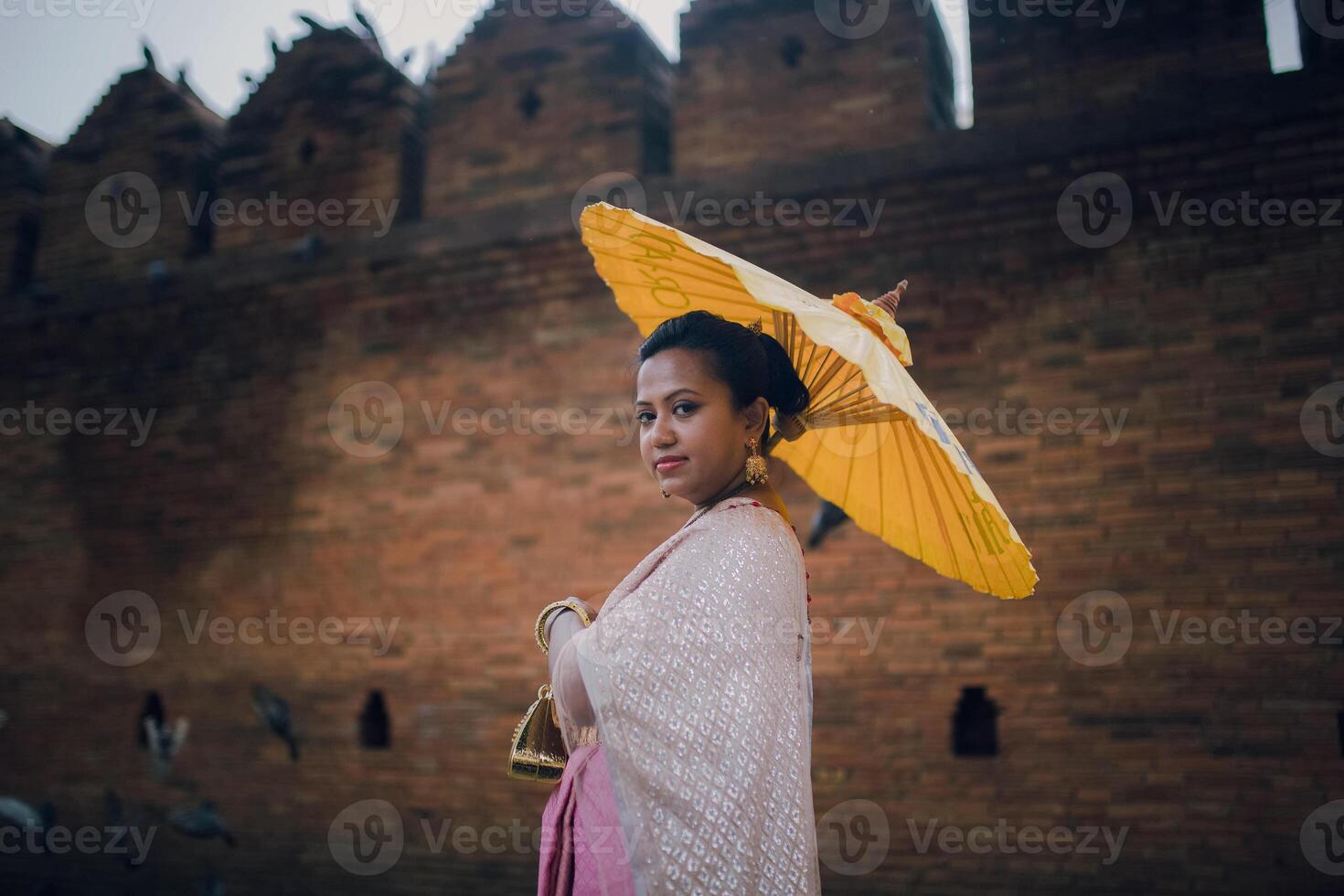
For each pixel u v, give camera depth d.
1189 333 4.64
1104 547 4.63
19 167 7.45
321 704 5.99
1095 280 4.81
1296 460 4.41
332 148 6.49
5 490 7.04
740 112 5.55
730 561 1.37
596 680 1.26
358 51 6.55
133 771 6.37
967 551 1.76
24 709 6.70
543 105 6.00
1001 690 4.70
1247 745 4.32
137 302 6.75
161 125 7.03
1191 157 4.62
